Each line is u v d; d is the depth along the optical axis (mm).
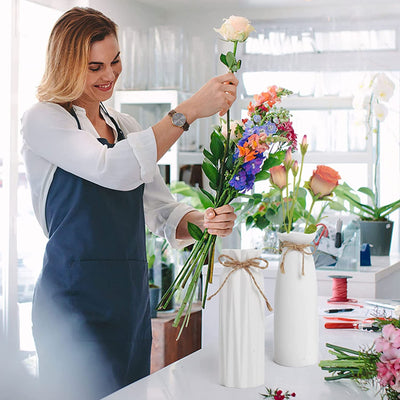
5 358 3799
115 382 1945
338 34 5184
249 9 5348
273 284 3314
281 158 1551
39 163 1953
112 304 1937
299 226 3734
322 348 1835
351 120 5367
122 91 4719
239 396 1427
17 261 3887
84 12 1957
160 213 2164
